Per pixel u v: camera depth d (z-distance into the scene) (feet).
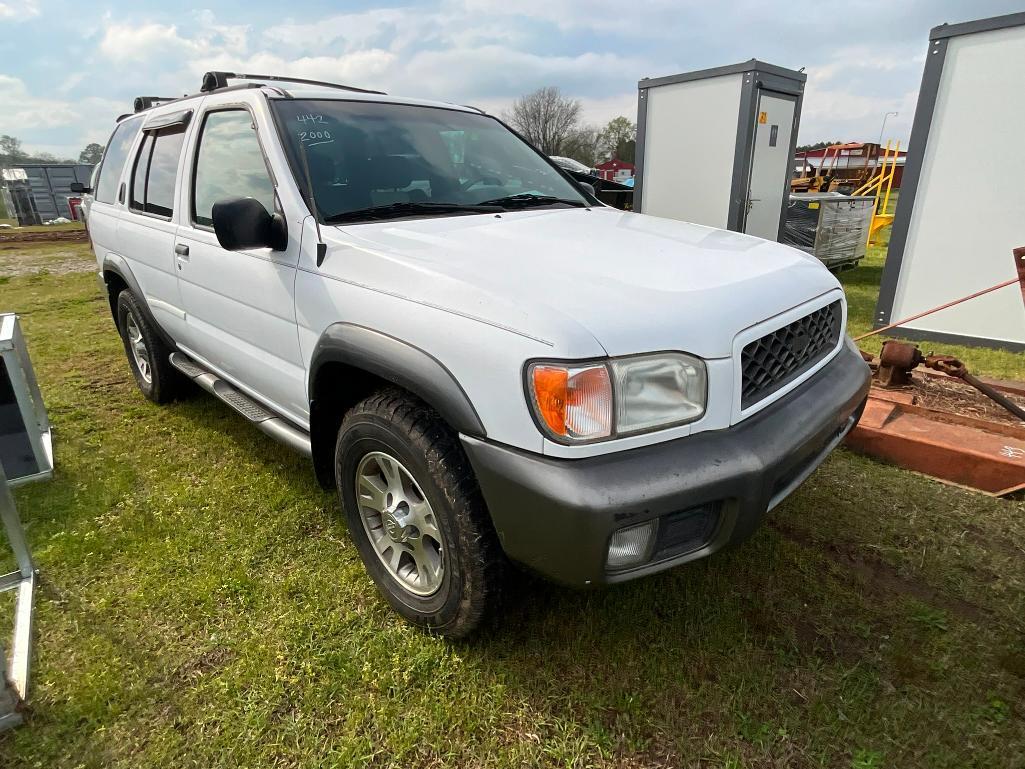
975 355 17.94
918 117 18.61
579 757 5.68
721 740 5.84
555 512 5.14
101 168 15.05
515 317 5.41
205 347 10.65
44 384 15.74
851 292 27.96
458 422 5.67
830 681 6.45
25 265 41.32
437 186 9.02
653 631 7.11
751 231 25.59
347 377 7.43
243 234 7.43
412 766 5.64
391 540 7.29
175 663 6.77
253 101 8.95
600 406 5.18
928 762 5.61
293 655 6.84
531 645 6.90
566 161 42.32
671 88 25.44
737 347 5.78
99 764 5.67
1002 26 16.81
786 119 25.32
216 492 10.18
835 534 8.92
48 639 7.12
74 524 9.35
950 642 6.97
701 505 5.49
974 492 9.97
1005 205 17.84
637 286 5.99
